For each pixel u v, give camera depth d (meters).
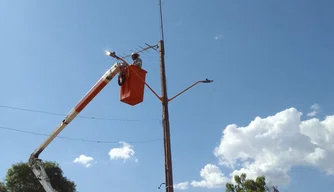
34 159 19.31
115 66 12.62
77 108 15.19
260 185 35.06
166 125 10.10
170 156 9.69
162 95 10.55
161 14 11.97
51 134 17.56
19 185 38.84
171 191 9.25
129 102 10.73
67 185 42.06
